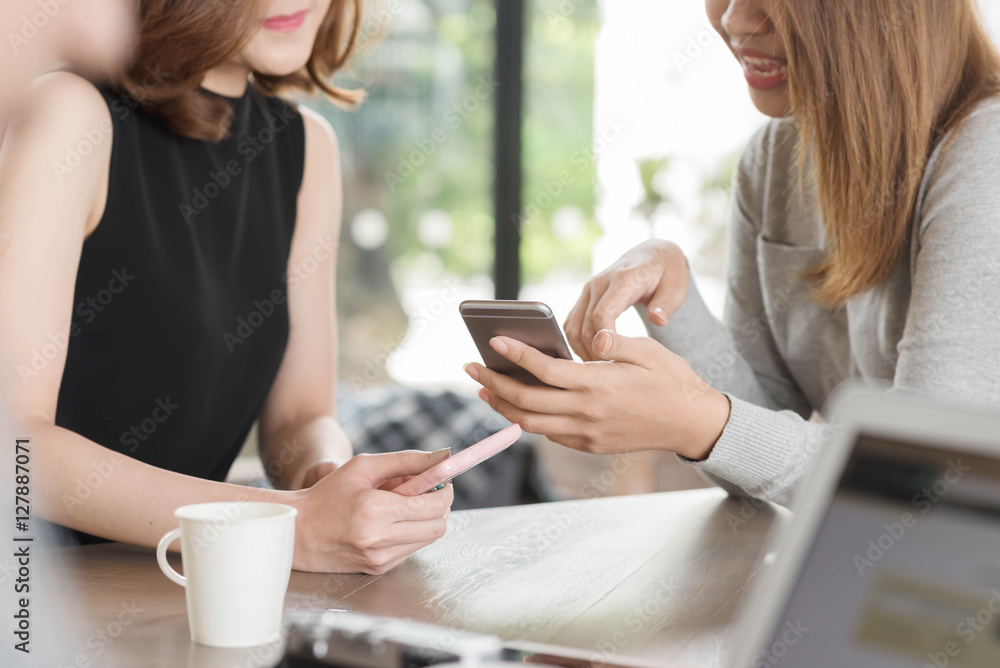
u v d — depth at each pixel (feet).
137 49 3.67
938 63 3.59
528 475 9.22
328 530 2.93
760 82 4.13
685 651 2.34
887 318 3.98
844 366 4.52
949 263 3.32
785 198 4.55
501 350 2.98
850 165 3.72
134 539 3.09
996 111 3.48
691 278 4.18
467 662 1.88
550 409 3.05
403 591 2.83
